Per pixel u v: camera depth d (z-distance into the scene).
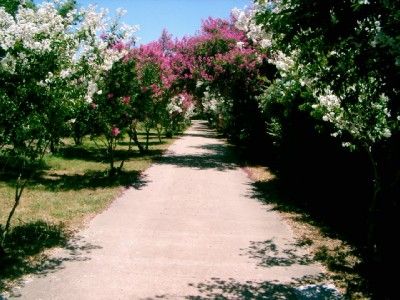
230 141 32.44
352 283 6.20
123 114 14.77
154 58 19.30
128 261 6.89
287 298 5.66
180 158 21.03
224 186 13.80
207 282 6.16
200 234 8.49
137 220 9.38
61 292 5.65
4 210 9.91
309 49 4.86
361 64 3.86
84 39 8.13
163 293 5.73
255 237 8.40
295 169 13.83
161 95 20.81
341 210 10.59
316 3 4.04
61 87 6.91
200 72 22.23
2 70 6.27
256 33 8.20
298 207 11.02
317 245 7.95
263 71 18.45
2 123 6.39
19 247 7.37
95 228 8.67
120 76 13.64
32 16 6.75
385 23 3.71
